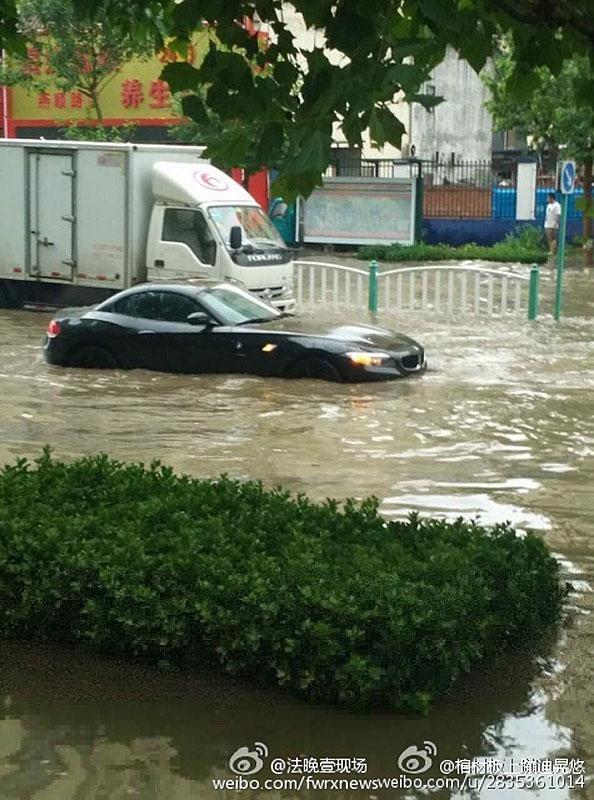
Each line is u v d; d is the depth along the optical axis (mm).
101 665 7180
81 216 25094
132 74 43688
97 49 37812
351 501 8734
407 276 35969
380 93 4867
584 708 6691
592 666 7266
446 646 6594
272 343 17766
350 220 44125
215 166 5309
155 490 8914
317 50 5238
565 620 8062
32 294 26172
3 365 19281
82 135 38531
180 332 18266
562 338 22812
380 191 43469
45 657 7281
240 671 6953
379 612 6547
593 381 17984
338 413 15523
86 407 16031
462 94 56875
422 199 43688
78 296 25625
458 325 24672
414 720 6543
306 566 6914
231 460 13055
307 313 26656
